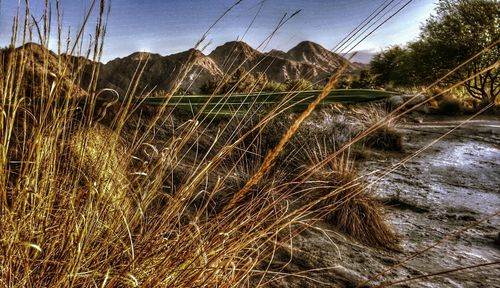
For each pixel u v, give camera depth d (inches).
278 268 87.6
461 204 168.9
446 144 303.0
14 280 38.6
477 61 649.6
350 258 100.3
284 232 105.9
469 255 113.3
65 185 46.6
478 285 92.6
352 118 284.4
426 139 315.9
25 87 41.3
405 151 266.5
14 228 38.3
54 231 44.1
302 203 123.0
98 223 43.4
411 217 148.9
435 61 714.8
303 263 92.3
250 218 48.1
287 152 160.1
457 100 547.2
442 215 153.1
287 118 186.7
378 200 156.2
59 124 43.1
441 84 702.5
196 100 175.5
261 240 97.7
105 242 42.4
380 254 108.3
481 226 141.9
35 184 41.7
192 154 152.5
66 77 42.4
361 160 222.7
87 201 43.8
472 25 664.4
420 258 108.7
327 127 231.0
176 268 42.6
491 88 652.1
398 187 185.0
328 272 90.0
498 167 244.1
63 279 37.2
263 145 159.0
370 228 120.0
